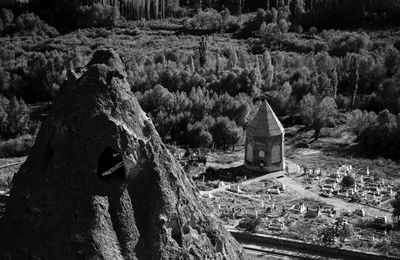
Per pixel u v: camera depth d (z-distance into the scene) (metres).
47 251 50.72
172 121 186.75
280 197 142.00
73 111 53.22
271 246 116.25
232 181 152.88
